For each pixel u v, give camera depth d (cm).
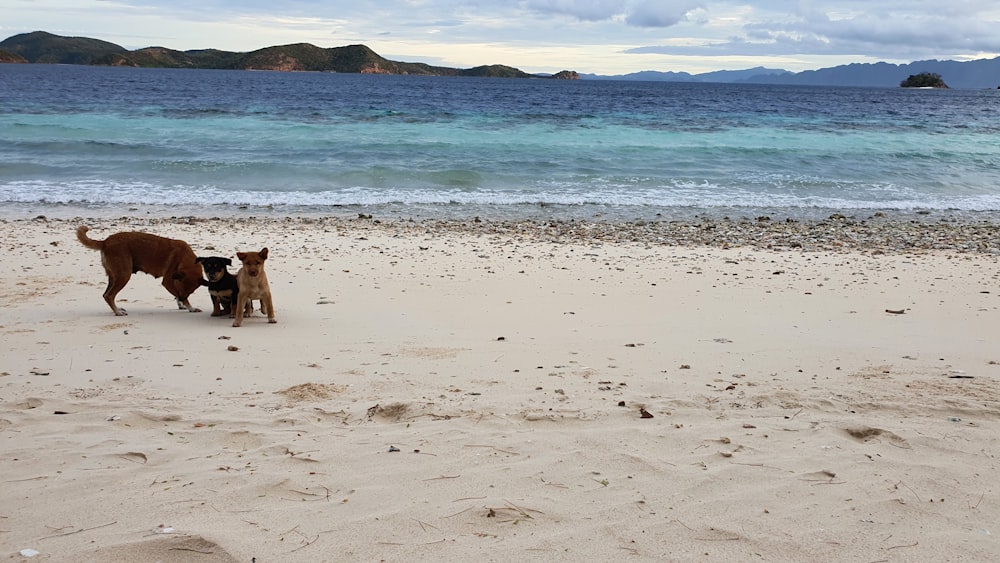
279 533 316
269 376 588
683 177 2341
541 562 296
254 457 410
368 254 1209
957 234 1605
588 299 924
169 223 1529
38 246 1199
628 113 4759
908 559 304
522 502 352
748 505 353
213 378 580
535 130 3388
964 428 476
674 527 328
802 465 407
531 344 704
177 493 358
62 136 2703
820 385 586
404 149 2641
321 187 2048
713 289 995
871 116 5084
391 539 312
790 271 1130
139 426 466
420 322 790
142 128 3012
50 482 370
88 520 328
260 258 756
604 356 665
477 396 538
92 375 580
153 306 858
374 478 381
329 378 584
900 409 521
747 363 650
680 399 538
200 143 2636
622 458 412
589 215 1792
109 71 18775
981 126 4322
